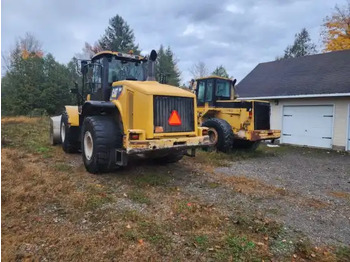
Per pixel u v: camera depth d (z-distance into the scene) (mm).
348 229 3289
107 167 5055
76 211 3453
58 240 2738
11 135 10141
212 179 5168
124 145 4625
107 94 5664
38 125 14547
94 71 6113
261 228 3207
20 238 2723
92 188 4305
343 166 7195
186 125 4996
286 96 11422
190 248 2727
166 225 3178
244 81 15023
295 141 11617
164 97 4699
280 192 4566
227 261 2535
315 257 2674
